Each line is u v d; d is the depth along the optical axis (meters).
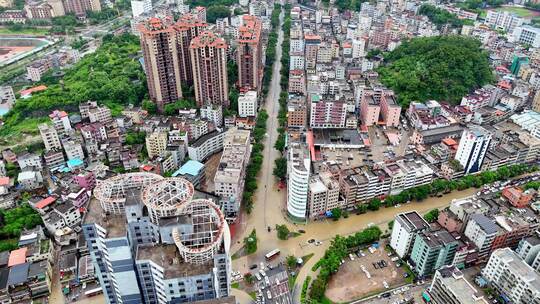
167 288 199.38
